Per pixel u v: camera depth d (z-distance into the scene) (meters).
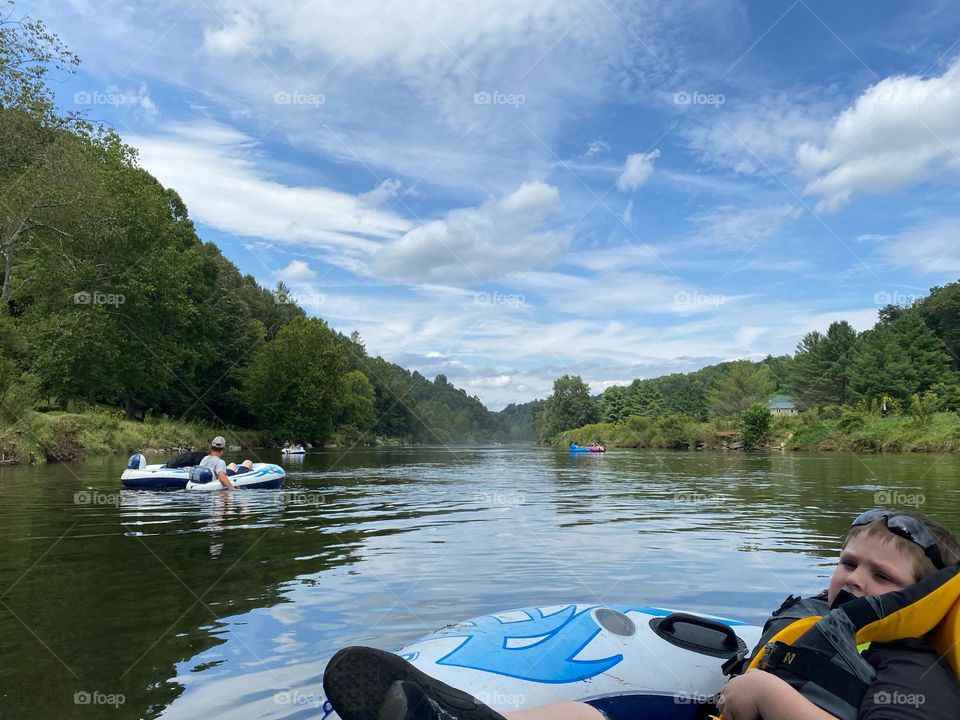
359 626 3.28
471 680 1.93
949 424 28.72
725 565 4.80
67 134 20.30
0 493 9.56
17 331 22.78
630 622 2.42
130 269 29.23
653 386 72.25
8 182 19.77
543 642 2.20
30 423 17.47
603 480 13.80
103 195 23.09
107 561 4.94
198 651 2.90
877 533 1.52
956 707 1.28
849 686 1.39
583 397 80.06
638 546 5.60
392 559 5.02
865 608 1.41
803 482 12.59
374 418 70.00
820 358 49.53
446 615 3.49
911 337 46.72
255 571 4.59
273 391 42.22
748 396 50.34
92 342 26.44
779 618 1.81
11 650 2.92
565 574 4.48
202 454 11.43
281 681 2.55
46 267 24.62
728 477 14.30
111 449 23.06
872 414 34.50
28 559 5.02
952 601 1.36
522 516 7.64
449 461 23.95
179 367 35.81
